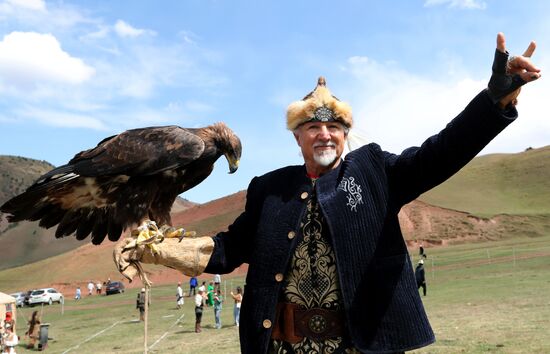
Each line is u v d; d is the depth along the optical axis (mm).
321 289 2650
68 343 19203
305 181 2855
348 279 2555
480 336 11586
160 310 30250
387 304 2527
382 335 2494
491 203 79062
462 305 17828
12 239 122500
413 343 2494
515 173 91062
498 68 2211
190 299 36875
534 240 59031
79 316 31094
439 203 78125
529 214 71688
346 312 2520
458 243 65500
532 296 18406
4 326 16750
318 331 2617
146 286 3002
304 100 2885
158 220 4012
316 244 2697
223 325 20656
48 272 70125
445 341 11367
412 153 2633
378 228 2629
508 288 21984
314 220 2732
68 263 71438
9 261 112688
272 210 2861
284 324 2699
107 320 26812
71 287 64250
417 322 2537
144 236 2896
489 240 65438
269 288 2713
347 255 2584
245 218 3064
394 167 2684
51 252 119000
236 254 3045
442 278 31578
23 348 18656
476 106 2318
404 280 2598
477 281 27078
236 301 20578
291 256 2725
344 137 2910
